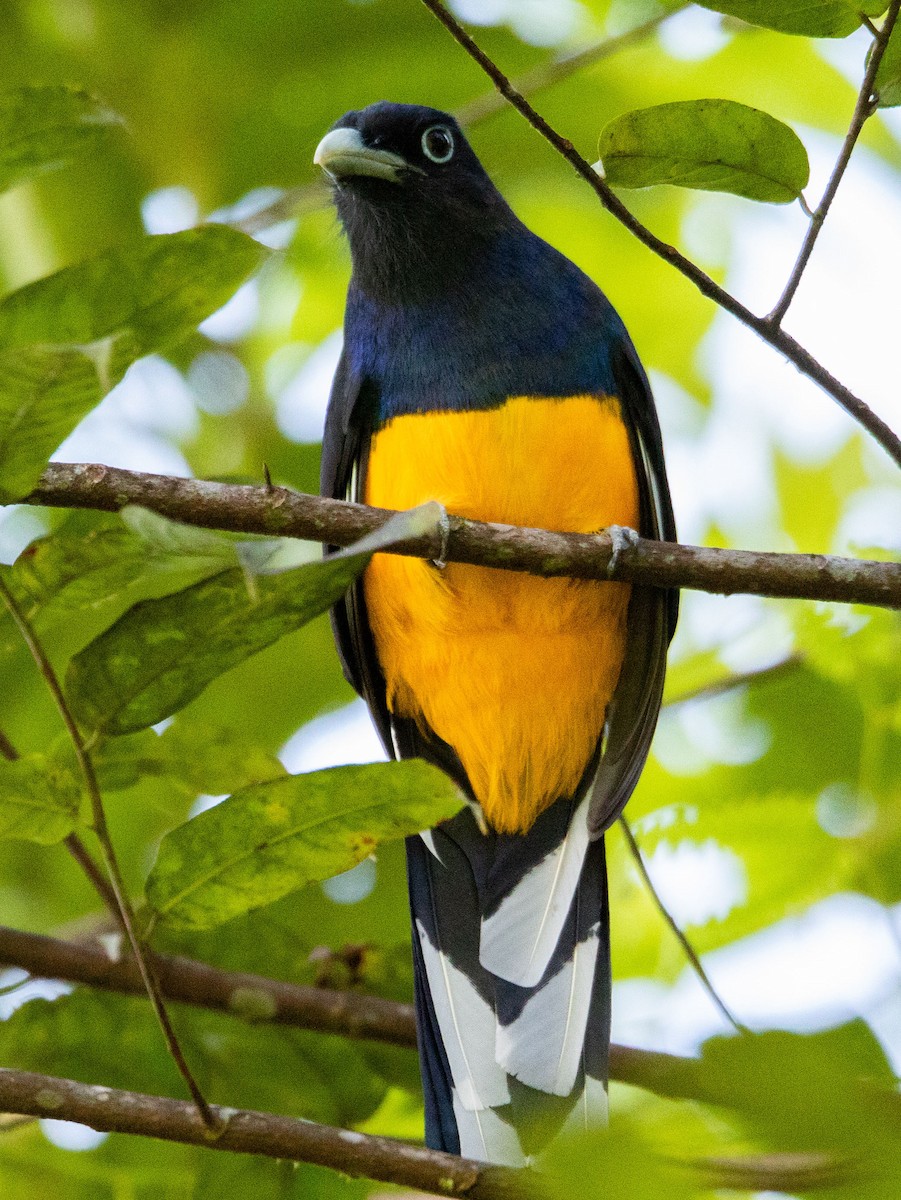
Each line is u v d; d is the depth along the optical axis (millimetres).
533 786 9969
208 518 7562
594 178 7336
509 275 9820
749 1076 5129
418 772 5801
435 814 5949
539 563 8125
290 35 13195
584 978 8805
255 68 13258
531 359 9531
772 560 8086
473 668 9805
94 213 12875
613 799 9516
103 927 10883
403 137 10266
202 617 5824
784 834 10516
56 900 11922
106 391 5496
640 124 7383
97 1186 9406
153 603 5766
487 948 9016
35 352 5223
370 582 9883
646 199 13781
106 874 10344
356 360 9906
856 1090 5121
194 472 12930
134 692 5977
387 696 10289
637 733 9719
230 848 5980
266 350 13398
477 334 9609
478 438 9367
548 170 13586
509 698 9852
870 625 10602
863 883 10383
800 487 13320
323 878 6105
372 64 13344
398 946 9719
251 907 6113
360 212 10094
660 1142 5215
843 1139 5051
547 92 13398
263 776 7680
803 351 7680
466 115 12016
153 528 5492
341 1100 9469
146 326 5680
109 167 12922
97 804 5656
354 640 10125
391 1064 9523
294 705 12242
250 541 5609
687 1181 4840
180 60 13164
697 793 11602
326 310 13531
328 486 10141
